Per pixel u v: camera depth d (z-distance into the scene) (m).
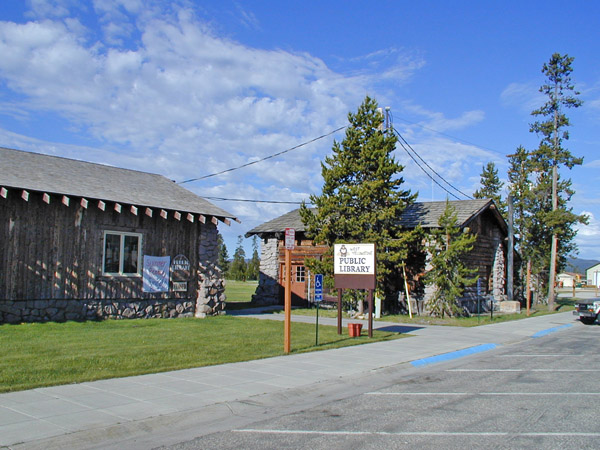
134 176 21.95
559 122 36.06
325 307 26.67
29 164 18.17
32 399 7.52
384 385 9.80
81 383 8.67
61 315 16.38
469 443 6.10
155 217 19.02
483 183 51.97
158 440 6.19
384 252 22.86
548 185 38.75
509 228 32.31
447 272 23.31
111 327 15.85
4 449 5.44
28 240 15.75
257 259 118.44
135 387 8.52
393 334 17.16
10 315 15.30
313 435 6.43
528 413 7.59
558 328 22.02
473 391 9.24
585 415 7.48
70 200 16.72
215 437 6.34
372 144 22.59
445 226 23.28
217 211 20.52
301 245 27.97
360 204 23.09
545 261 38.31
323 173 23.47
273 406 8.02
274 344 13.66
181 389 8.50
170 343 13.12
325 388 9.29
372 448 5.91
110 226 17.72
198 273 20.22
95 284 17.20
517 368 11.93
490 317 25.33
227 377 9.59
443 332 18.50
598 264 116.62
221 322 18.25
